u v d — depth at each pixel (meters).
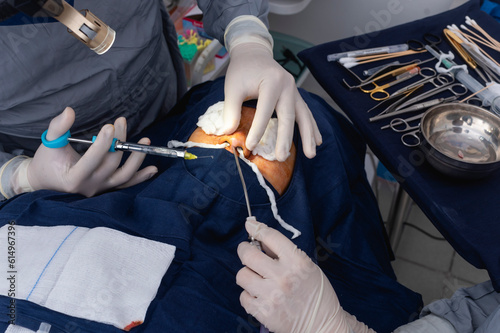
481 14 1.61
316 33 2.38
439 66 1.42
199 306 0.79
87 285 0.75
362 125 1.27
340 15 2.24
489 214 1.05
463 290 0.98
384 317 1.05
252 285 0.82
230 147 0.99
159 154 0.94
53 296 0.74
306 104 1.17
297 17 2.36
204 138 1.02
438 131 1.19
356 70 1.43
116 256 0.80
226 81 1.10
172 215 0.90
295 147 1.12
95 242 0.80
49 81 1.09
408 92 1.33
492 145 1.15
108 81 1.19
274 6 2.05
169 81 1.49
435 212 1.09
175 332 0.76
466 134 1.18
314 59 1.49
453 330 0.90
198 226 0.95
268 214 0.98
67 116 0.92
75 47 1.08
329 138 1.19
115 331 0.74
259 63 1.09
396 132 1.24
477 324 0.91
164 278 0.83
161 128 1.39
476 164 1.04
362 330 0.92
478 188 1.10
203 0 1.36
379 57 1.47
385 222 2.01
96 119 1.25
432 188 1.11
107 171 1.00
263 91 1.02
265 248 0.90
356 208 1.25
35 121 1.13
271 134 1.06
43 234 0.83
